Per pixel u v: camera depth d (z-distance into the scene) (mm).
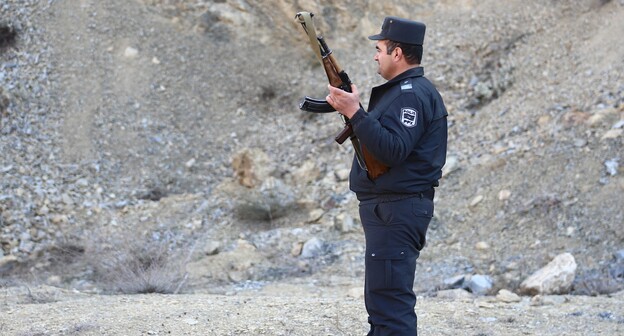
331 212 10820
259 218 10828
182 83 13594
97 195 11477
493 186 10414
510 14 13648
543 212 9672
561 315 6344
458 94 12641
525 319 6137
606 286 8008
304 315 5789
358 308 6086
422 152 3912
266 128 13211
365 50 14320
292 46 14445
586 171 10008
